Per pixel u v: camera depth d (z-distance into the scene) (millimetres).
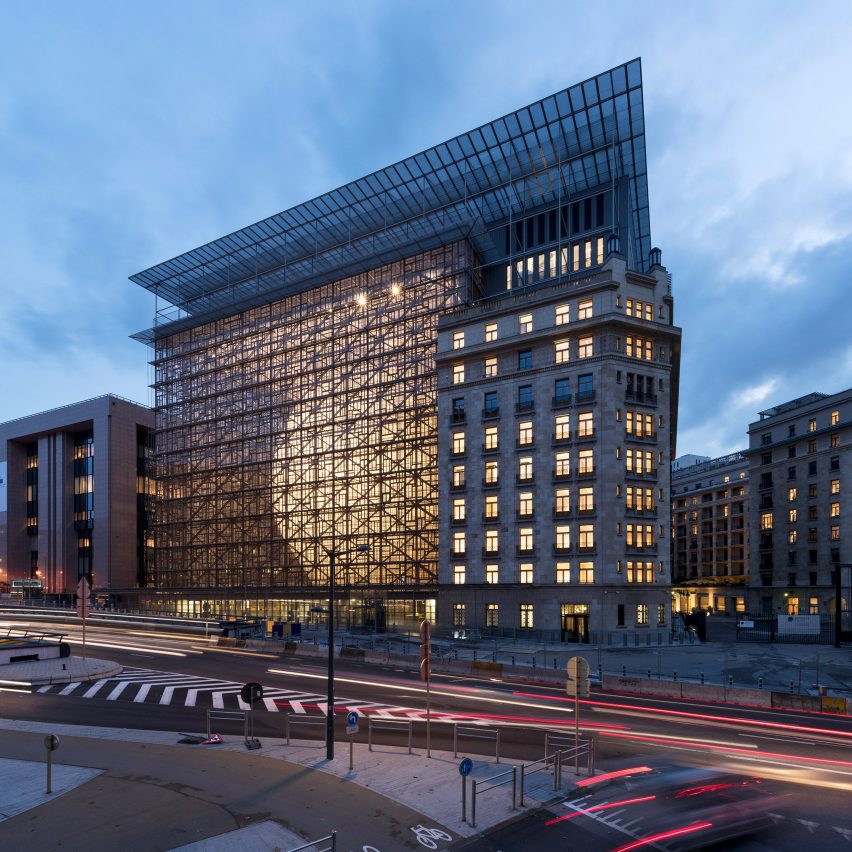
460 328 65750
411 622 66375
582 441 56625
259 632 61562
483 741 21688
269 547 80250
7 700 29062
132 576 105688
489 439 62312
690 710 28859
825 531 87312
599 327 57156
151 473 97375
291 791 16359
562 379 58781
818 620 56531
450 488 63938
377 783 16984
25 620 79438
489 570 60406
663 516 57188
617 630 53625
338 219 77062
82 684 33312
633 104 58938
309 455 79375
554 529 57219
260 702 28625
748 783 17328
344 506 74750
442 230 73000
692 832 14133
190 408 92750
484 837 13781
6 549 114750
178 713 26250
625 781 17328
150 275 90312
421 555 69125
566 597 55375
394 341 75188
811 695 31969
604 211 64562
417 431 71188
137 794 16125
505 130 63719
